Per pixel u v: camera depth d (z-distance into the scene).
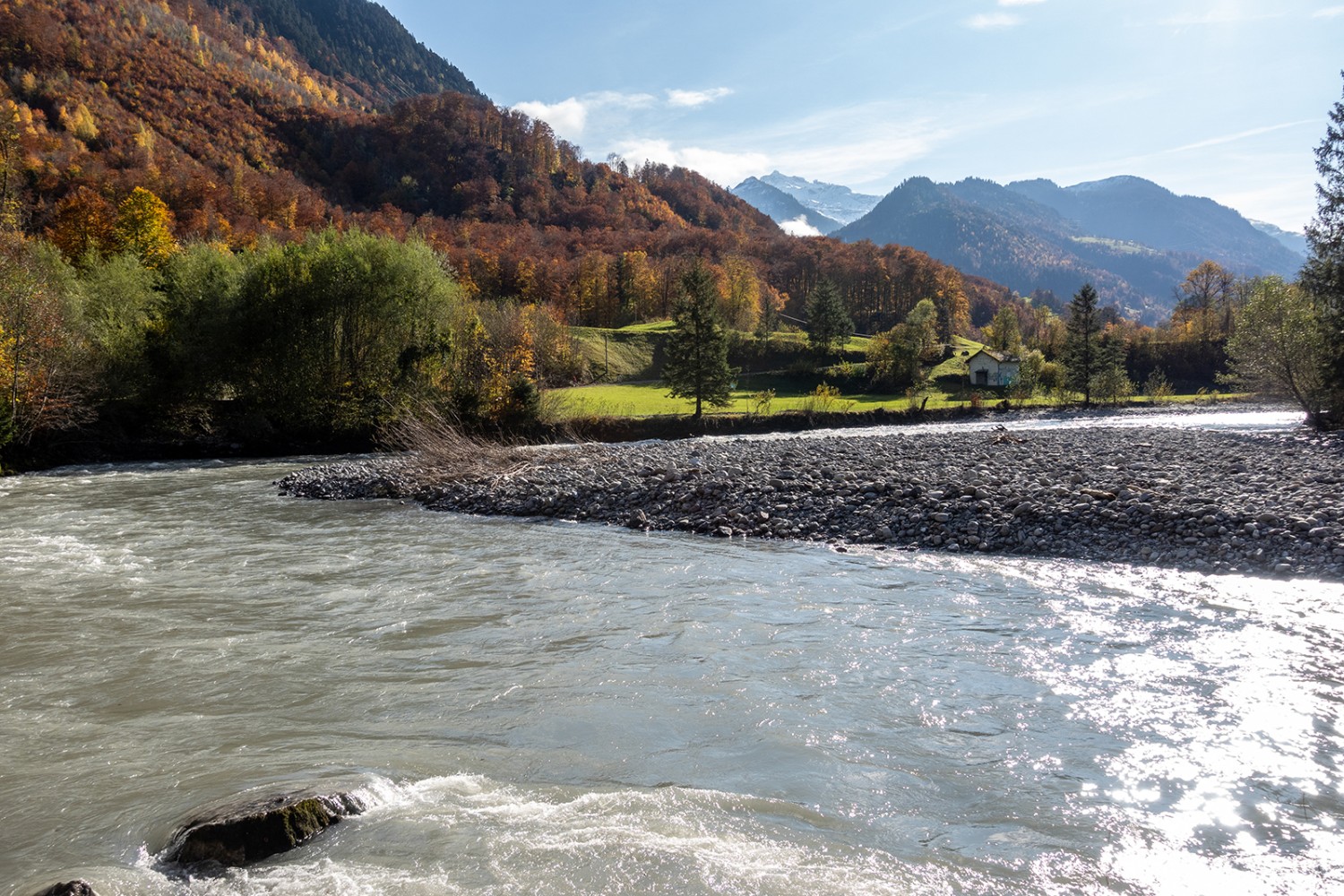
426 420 41.62
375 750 7.13
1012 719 7.62
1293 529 14.65
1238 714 7.66
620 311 137.12
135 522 21.02
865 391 100.31
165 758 7.02
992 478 20.64
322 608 12.15
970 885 4.95
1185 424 58.84
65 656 9.91
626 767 6.71
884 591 12.66
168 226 88.44
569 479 24.56
